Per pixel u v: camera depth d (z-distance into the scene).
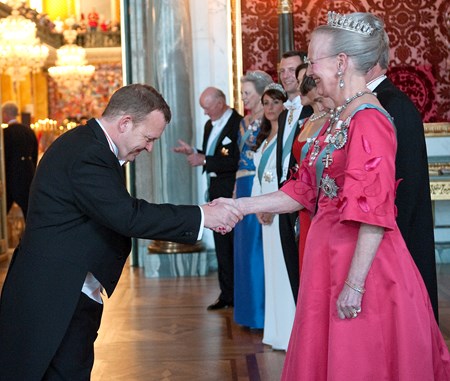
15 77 16.59
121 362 5.04
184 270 8.43
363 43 2.80
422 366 2.71
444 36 8.92
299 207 3.08
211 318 6.26
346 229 2.78
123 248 2.91
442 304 6.47
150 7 8.48
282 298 5.08
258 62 8.91
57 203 2.78
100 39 20.25
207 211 2.96
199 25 8.75
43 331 2.73
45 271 2.76
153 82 8.44
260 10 8.88
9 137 10.87
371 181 2.63
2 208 10.23
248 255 5.73
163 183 8.45
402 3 8.93
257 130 5.76
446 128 8.85
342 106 2.83
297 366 2.83
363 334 2.71
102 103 20.88
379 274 2.72
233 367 4.85
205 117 8.79
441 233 9.03
